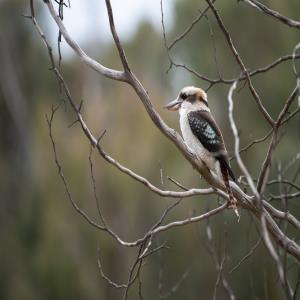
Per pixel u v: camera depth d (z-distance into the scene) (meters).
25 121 18.80
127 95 15.95
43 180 17.02
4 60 18.89
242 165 5.01
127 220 16.02
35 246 17.30
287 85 16.16
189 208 15.21
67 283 16.56
